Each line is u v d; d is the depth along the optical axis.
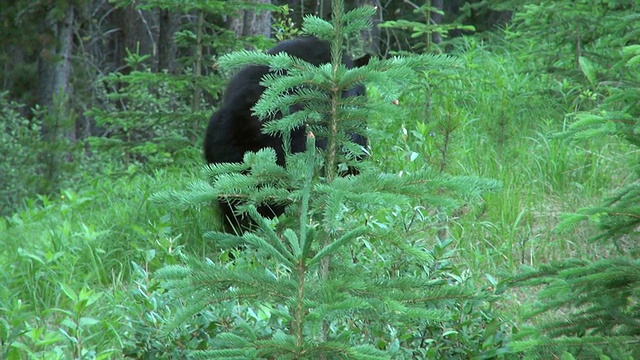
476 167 11.89
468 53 18.38
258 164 4.59
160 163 14.50
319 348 4.09
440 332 6.33
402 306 4.15
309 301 4.13
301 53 9.41
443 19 30.62
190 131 14.42
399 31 30.22
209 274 4.30
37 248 10.40
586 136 5.77
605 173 11.45
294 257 4.14
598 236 5.88
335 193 4.25
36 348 7.79
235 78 9.76
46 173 18.00
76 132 30.75
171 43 27.25
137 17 33.53
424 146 9.71
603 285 5.33
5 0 28.00
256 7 13.81
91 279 9.65
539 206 10.72
